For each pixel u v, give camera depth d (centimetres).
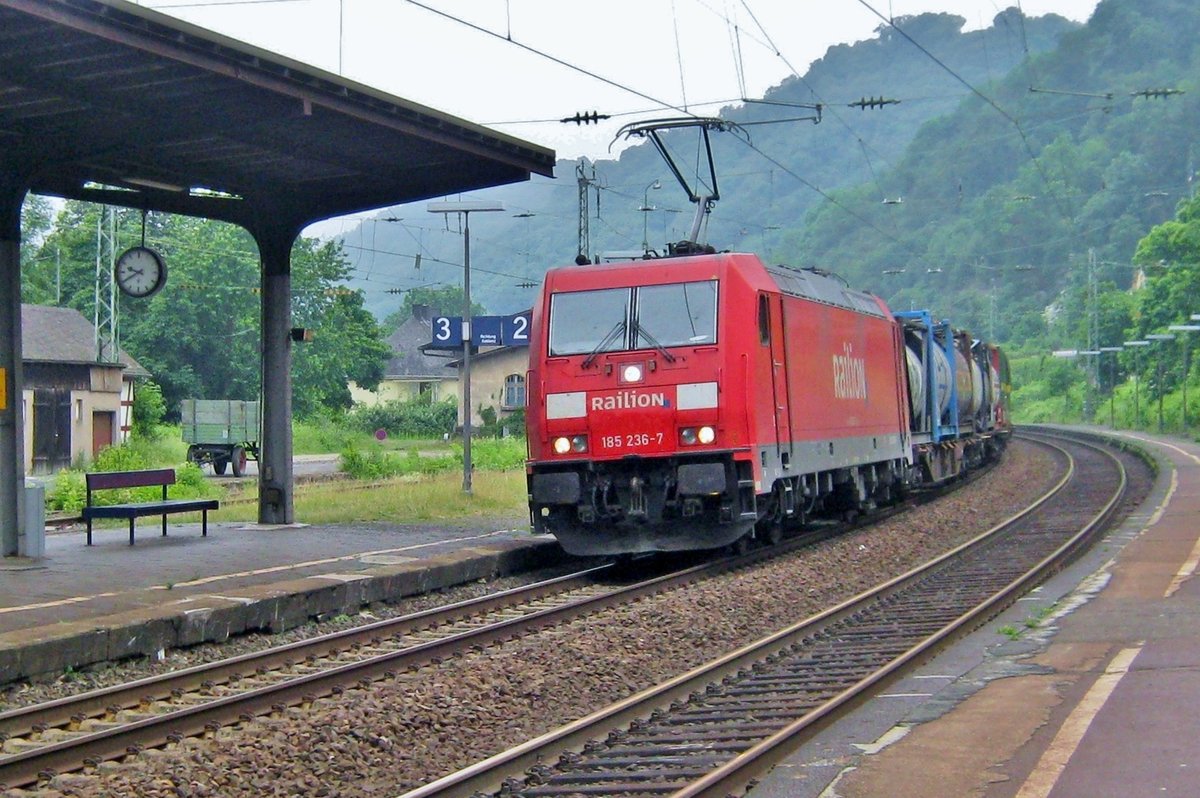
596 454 1788
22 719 928
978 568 1819
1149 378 8256
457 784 769
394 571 1596
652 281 1820
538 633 1331
